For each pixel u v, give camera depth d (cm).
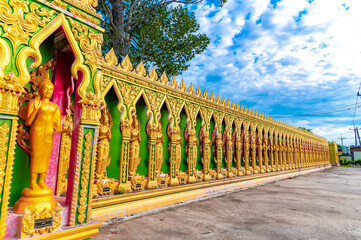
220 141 805
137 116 569
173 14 1156
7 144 216
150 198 511
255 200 618
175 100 629
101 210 407
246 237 333
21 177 274
